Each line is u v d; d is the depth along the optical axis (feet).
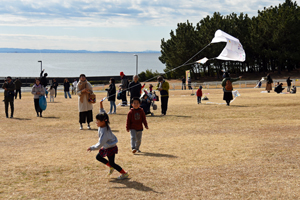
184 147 26.68
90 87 37.04
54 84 94.12
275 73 204.85
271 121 39.14
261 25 188.55
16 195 16.48
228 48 48.11
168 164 21.70
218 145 27.09
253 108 53.36
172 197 15.92
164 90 47.62
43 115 49.88
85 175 19.71
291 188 16.67
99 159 19.16
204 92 112.78
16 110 56.49
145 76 227.81
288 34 180.96
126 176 18.92
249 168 20.30
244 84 146.61
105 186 17.71
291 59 190.80
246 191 16.46
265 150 24.73
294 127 34.24
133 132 24.76
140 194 16.42
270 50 183.42
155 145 27.71
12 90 47.03
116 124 40.06
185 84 143.95
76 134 33.91
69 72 490.08
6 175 19.77
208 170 20.11
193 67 204.13
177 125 38.24
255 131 32.96
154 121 41.88
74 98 89.97
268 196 15.75
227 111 50.49
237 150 25.11
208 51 187.42
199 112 50.24
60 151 26.11
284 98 70.54
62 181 18.62
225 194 16.12
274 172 19.35
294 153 23.48
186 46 192.85
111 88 50.85
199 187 17.19
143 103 46.52
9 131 35.86
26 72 495.41
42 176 19.57
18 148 27.45
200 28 206.59
